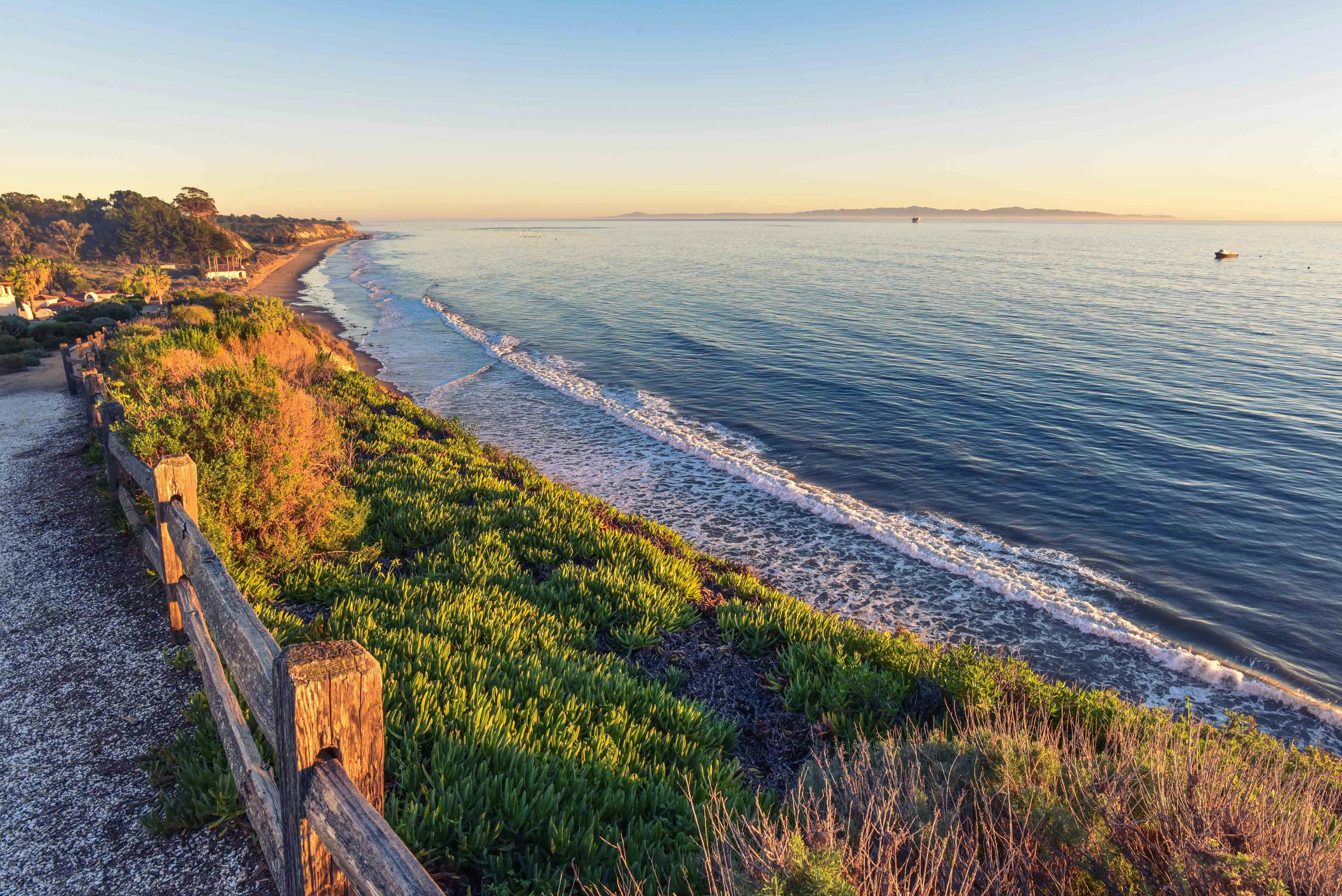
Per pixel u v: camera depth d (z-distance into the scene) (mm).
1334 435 25141
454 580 8438
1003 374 34906
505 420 25734
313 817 1979
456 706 4883
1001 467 21375
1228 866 2922
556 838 3748
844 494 19062
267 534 7898
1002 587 13797
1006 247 186000
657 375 34469
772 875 2904
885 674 6984
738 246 182000
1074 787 3811
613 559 9820
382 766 2137
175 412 8117
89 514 8945
